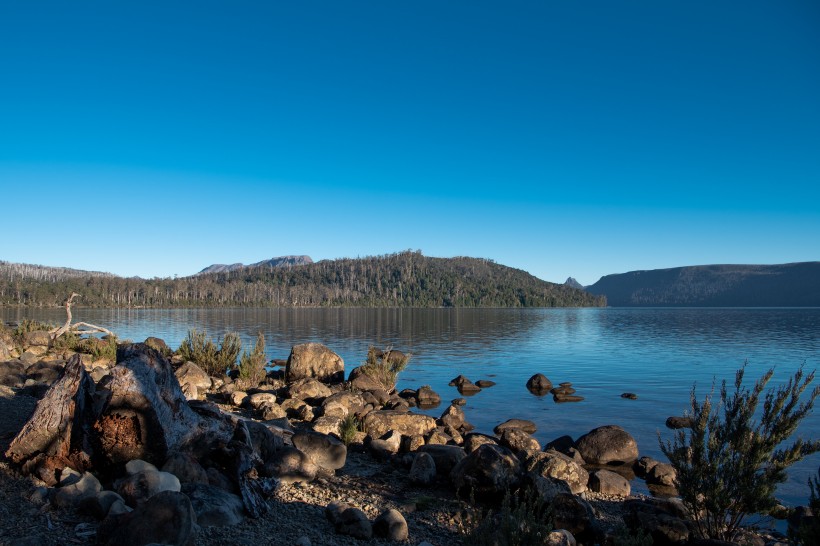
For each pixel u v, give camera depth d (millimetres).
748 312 182000
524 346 46562
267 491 7461
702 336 60562
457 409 16703
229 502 6473
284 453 8664
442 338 54531
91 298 146375
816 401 20734
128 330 59000
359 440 12398
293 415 14828
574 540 6879
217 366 22672
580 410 19266
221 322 80688
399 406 18219
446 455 9945
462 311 171250
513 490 8469
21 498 5988
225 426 7895
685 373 29719
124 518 5082
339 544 6254
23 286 133750
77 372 7215
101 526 5152
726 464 7281
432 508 8086
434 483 9281
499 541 5711
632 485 11273
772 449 7078
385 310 180375
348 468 9977
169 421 6961
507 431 12539
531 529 5738
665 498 10383
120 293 162250
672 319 115438
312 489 8305
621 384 25656
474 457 8797
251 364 21703
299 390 18125
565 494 7719
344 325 77250
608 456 12766
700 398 21828
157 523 5008
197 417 7555
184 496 5320
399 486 9062
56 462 6570
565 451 13070
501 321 97062
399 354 25172
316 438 9750
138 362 7000
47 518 5570
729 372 30109
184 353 23531
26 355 20562
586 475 10305
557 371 30391
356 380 20484
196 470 6863
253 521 6500
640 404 20453
